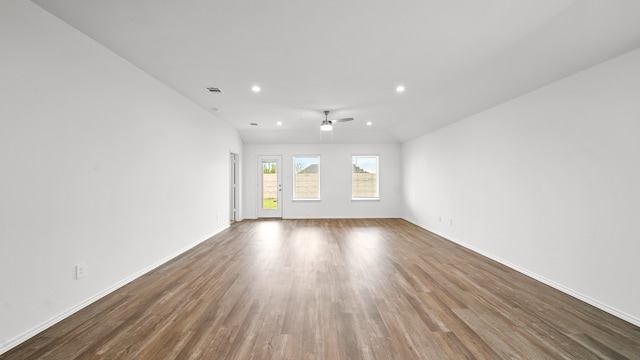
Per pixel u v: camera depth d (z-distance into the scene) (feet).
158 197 13.26
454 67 11.72
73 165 8.64
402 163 28.81
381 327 7.81
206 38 9.32
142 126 12.03
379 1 7.39
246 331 7.61
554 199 10.69
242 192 28.43
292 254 15.40
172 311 8.75
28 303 7.27
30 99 7.32
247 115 20.20
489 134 14.78
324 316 8.45
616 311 8.46
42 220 7.66
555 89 10.63
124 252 10.96
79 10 7.70
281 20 8.27
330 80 13.23
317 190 29.32
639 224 7.91
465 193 17.12
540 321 8.13
